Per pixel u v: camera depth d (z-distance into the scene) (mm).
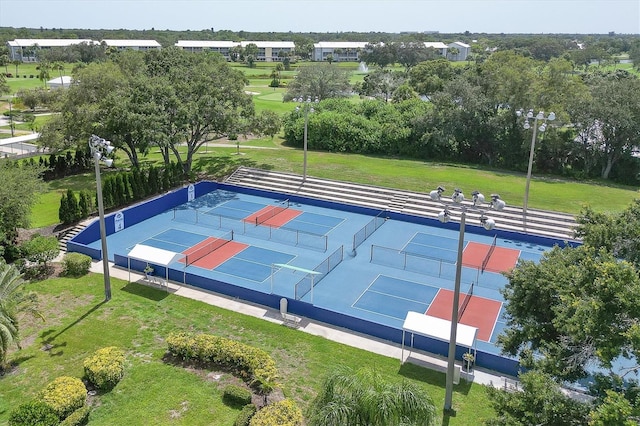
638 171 57531
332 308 28453
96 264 33000
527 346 21281
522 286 20125
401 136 64750
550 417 14430
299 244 37719
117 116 46469
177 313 26938
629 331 13500
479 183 51219
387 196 46625
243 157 59562
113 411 19391
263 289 30328
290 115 71562
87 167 56312
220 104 49438
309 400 20141
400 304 29172
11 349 23234
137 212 41562
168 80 51438
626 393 14273
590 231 21500
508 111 60906
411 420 15141
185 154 62188
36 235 34688
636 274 15281
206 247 36062
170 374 21672
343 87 101500
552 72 59031
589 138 58875
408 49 176125
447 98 63812
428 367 22938
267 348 23969
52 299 28047
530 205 44094
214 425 18750
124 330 25062
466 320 27641
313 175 51938
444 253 36938
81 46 169375
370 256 35906
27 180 33938
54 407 18406
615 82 59531
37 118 92312
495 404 15875
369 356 23641
